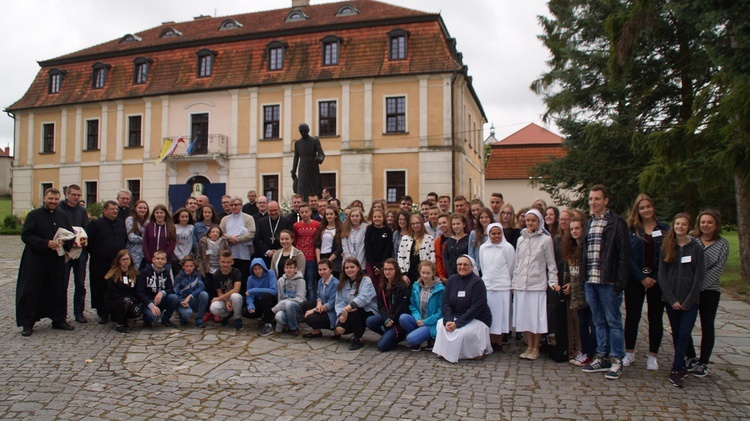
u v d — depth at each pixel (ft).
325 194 38.37
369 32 89.25
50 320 27.58
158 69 99.19
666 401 16.61
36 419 14.75
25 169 106.42
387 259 23.65
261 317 26.86
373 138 86.58
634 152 42.86
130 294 25.36
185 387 17.66
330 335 25.66
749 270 37.60
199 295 26.50
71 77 105.60
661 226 20.65
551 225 25.34
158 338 24.09
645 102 49.96
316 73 88.84
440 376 19.16
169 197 94.99
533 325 21.40
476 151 107.86
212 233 27.40
